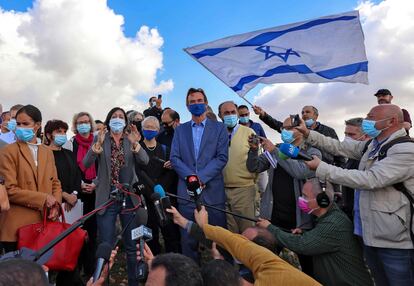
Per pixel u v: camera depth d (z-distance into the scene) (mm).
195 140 4469
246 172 4703
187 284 1687
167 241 4918
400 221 2996
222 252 2723
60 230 3289
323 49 4871
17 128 3518
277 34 5164
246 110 6777
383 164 3012
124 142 4121
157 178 4875
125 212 3453
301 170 3910
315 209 3266
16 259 1332
